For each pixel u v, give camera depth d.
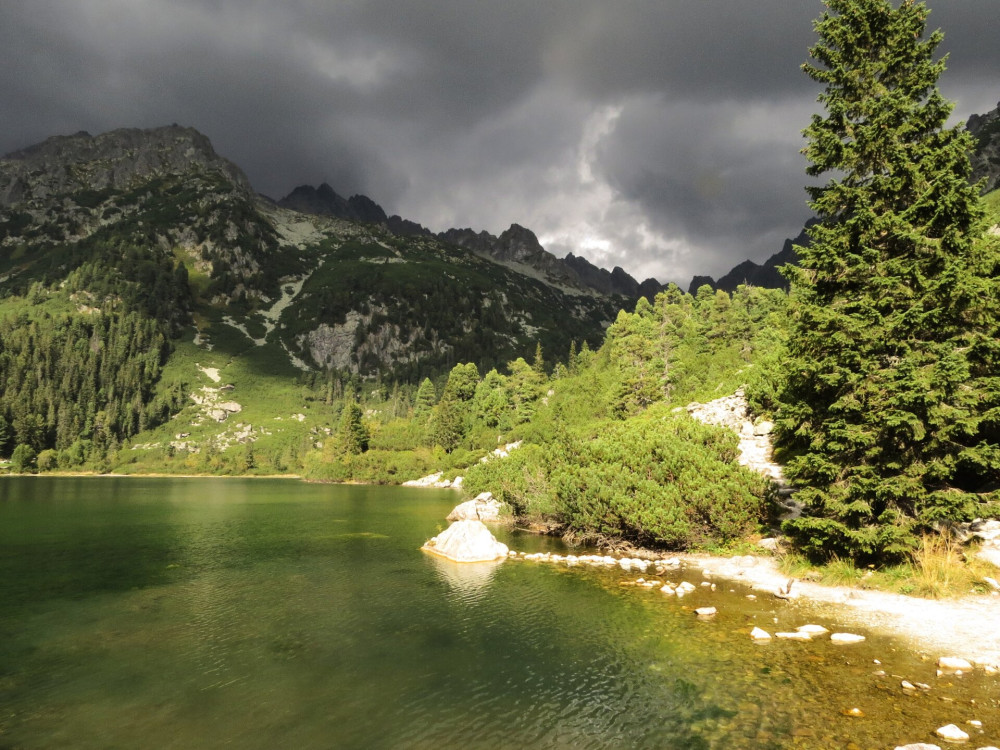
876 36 20.73
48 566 28.66
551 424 91.69
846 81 20.66
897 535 18.22
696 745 10.00
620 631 16.66
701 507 26.11
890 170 19.80
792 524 20.44
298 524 46.06
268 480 128.50
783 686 12.21
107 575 26.42
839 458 19.67
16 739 10.77
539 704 12.06
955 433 17.86
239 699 12.60
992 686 11.79
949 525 19.61
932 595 17.55
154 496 75.56
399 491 91.81
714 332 107.81
